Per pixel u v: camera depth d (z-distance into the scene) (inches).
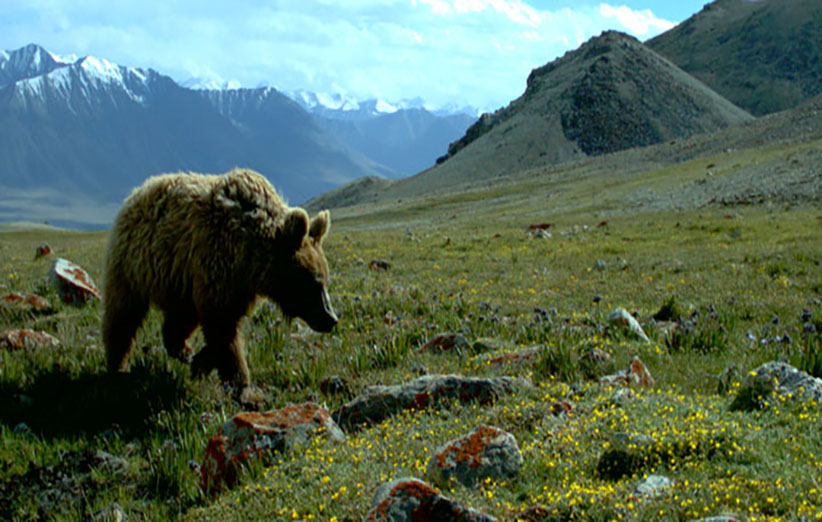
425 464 205.3
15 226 3474.4
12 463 249.0
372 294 569.3
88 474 243.0
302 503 194.7
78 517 216.2
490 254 965.8
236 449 231.5
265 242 289.6
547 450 206.7
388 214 3617.1
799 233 1014.4
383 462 215.8
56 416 289.7
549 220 1889.8
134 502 225.6
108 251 322.3
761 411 219.9
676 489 171.6
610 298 572.4
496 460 195.6
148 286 308.7
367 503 184.9
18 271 783.1
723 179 2204.7
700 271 698.8
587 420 222.1
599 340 362.0
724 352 349.7
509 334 403.2
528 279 701.3
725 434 198.1
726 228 1174.3
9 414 287.7
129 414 293.3
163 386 310.7
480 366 321.4
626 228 1343.5
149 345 386.9
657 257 838.5
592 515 165.0
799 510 153.9
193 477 235.5
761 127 3855.8
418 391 269.6
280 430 237.5
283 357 367.2
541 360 315.3
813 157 2159.2
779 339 348.2
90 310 492.7
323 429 243.9
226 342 296.5
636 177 3122.5
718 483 172.1
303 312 296.0
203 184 299.9
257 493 206.2
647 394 250.1
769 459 184.1
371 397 271.1
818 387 225.5
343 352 373.4
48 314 489.1
